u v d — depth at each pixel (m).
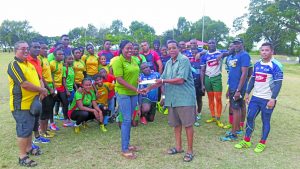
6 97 9.41
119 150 4.94
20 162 4.30
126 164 4.37
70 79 6.23
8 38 76.12
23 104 4.13
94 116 6.03
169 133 5.91
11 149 4.89
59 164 4.35
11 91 4.14
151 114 6.75
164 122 6.76
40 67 4.96
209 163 4.41
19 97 4.11
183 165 4.34
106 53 7.39
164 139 5.54
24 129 4.20
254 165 4.33
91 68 6.97
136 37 49.12
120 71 4.46
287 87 12.44
